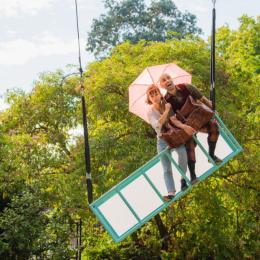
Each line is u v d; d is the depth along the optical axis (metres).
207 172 20.75
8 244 39.94
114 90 44.16
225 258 45.19
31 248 41.16
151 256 46.00
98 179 41.44
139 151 41.09
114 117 43.97
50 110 46.34
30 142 43.97
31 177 43.66
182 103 19.94
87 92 43.84
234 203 46.12
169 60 44.78
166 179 20.41
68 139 45.88
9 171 43.19
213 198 43.06
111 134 42.59
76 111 45.59
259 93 47.84
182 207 44.78
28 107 46.53
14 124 47.06
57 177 43.06
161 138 20.16
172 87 19.81
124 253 46.41
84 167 42.19
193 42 47.19
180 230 45.50
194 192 42.97
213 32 20.33
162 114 19.73
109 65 46.59
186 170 20.41
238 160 43.59
